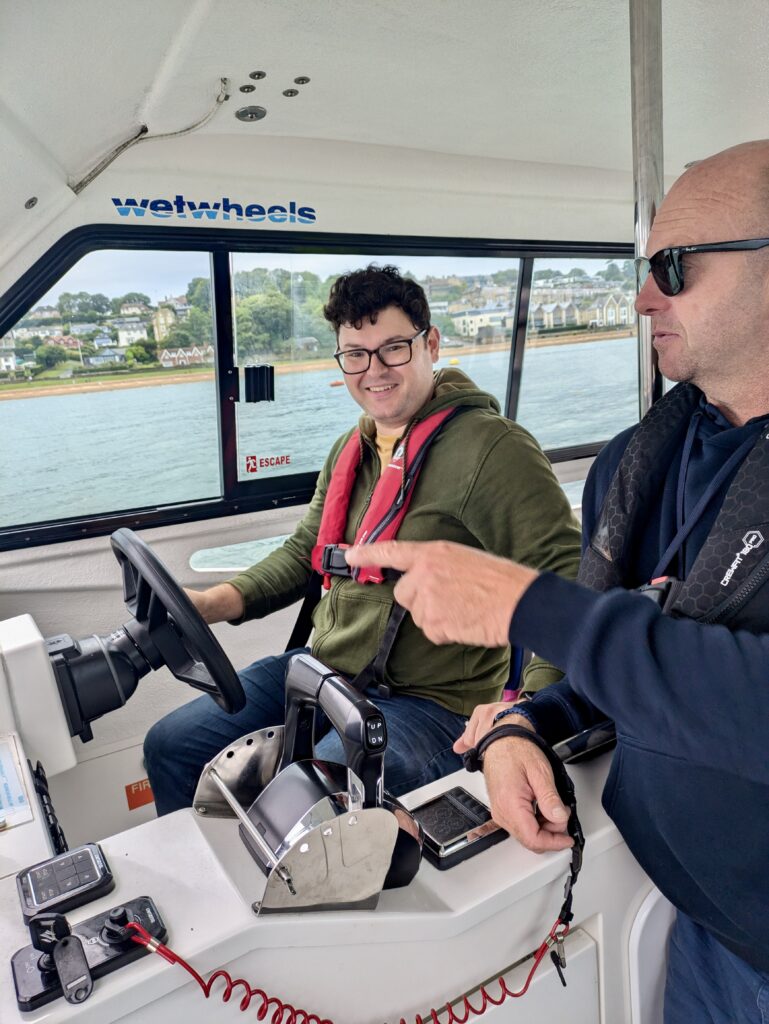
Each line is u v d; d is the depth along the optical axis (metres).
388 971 0.98
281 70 2.08
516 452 1.95
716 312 1.00
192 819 1.10
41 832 1.20
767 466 0.93
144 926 0.87
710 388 1.08
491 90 2.42
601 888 1.17
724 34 2.15
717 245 0.97
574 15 1.92
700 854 1.00
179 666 1.61
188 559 3.06
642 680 0.76
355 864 0.92
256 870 0.99
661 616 0.79
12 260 2.50
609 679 0.77
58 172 2.21
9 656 1.50
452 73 2.25
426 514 2.00
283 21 1.77
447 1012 1.06
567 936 1.18
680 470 1.12
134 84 1.92
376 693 1.97
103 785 2.61
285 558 2.35
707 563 0.93
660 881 1.11
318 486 2.45
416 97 2.43
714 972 1.15
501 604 0.81
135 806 2.68
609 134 2.98
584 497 1.33
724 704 0.74
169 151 2.62
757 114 2.88
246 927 0.89
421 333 2.06
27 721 1.53
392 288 2.01
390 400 2.06
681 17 2.04
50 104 1.72
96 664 1.58
